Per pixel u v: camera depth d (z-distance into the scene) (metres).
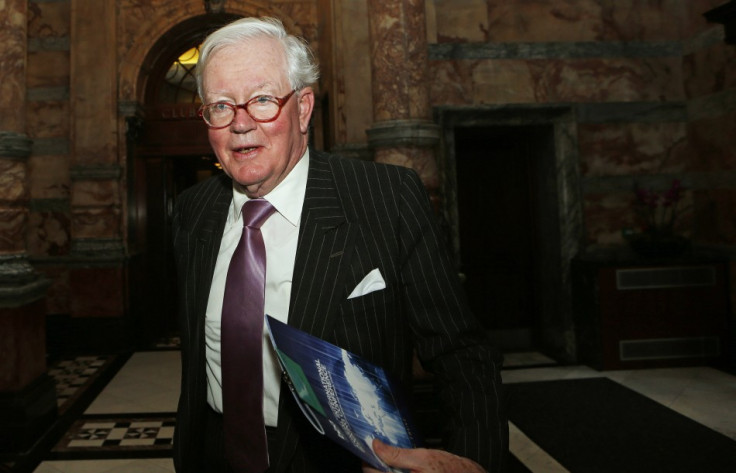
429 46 5.29
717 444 3.40
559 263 5.53
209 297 1.12
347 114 5.44
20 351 3.41
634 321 5.02
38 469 3.25
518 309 6.22
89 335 6.28
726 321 5.00
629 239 5.44
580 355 5.39
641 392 4.42
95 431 3.85
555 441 3.53
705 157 5.21
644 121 5.49
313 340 0.85
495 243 6.23
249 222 1.07
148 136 6.85
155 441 3.66
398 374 1.07
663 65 5.50
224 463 1.13
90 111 6.38
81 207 6.34
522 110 5.37
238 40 1.00
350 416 0.78
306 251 1.02
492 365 1.01
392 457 0.75
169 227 7.16
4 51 3.51
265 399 1.06
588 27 5.46
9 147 3.48
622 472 3.08
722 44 4.89
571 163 5.40
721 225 5.03
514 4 5.40
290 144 1.03
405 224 1.07
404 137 3.51
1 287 3.33
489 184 6.21
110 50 6.40
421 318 1.06
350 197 1.08
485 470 0.81
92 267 6.32
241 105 0.97
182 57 7.08
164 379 5.21
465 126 5.36
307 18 6.67
